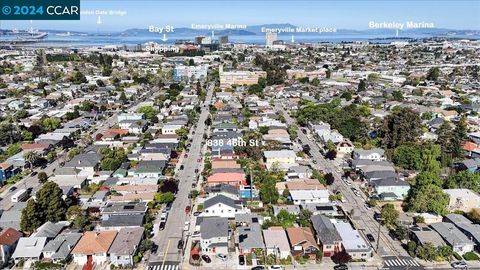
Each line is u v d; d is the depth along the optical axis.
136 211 81.00
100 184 98.94
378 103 182.62
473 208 83.25
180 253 69.94
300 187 91.50
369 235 75.25
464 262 66.56
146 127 149.75
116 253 66.19
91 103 177.38
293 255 68.12
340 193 93.62
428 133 135.00
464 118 146.75
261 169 105.50
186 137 135.88
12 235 70.88
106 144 125.06
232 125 143.25
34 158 111.56
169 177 103.00
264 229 75.50
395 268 65.56
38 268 65.06
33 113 167.62
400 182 93.00
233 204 82.44
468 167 105.56
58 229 74.69
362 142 129.62
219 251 69.81
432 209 81.00
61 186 92.75
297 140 135.38
